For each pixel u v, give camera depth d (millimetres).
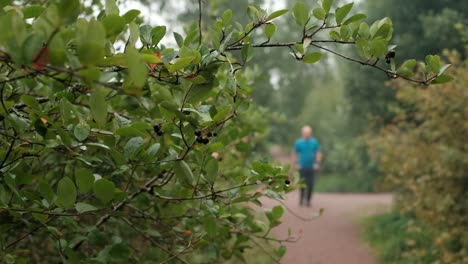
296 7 1860
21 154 1885
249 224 2760
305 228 9898
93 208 1893
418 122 8586
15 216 1890
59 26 1061
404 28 10375
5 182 1901
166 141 2400
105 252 2178
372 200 15016
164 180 2371
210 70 1700
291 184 2611
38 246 2988
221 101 2846
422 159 6305
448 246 6238
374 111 11672
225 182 3096
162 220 2816
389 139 7156
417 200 6449
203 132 1883
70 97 1897
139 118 2451
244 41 1999
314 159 12773
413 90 6586
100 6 3035
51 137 1772
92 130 1793
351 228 10055
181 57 1660
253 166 2232
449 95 5863
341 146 17219
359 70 11523
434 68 1869
